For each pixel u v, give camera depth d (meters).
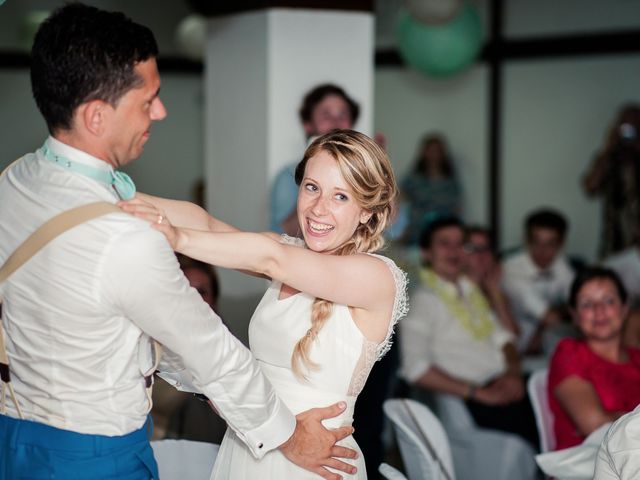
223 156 4.26
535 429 3.78
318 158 1.87
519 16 7.48
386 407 2.64
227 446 2.00
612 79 7.15
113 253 1.53
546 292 5.01
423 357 3.89
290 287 1.96
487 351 3.95
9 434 1.65
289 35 3.91
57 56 1.52
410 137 8.02
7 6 7.48
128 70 1.55
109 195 1.60
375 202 1.88
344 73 4.02
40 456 1.61
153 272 1.55
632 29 6.95
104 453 1.62
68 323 1.56
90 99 1.54
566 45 7.22
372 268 1.86
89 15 1.55
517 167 7.64
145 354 1.69
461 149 7.81
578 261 6.18
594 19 7.12
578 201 7.36
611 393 2.84
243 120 4.10
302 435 1.87
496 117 7.58
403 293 1.91
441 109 7.86
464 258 4.49
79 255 1.53
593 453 2.37
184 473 2.30
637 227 5.81
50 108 1.56
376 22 7.95
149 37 1.59
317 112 3.68
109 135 1.58
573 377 2.85
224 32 4.17
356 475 1.96
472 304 4.04
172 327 1.61
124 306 1.57
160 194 8.34
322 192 1.86
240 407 1.74
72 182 1.58
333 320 1.89
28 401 1.64
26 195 1.59
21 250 1.56
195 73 8.29
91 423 1.62
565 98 7.36
